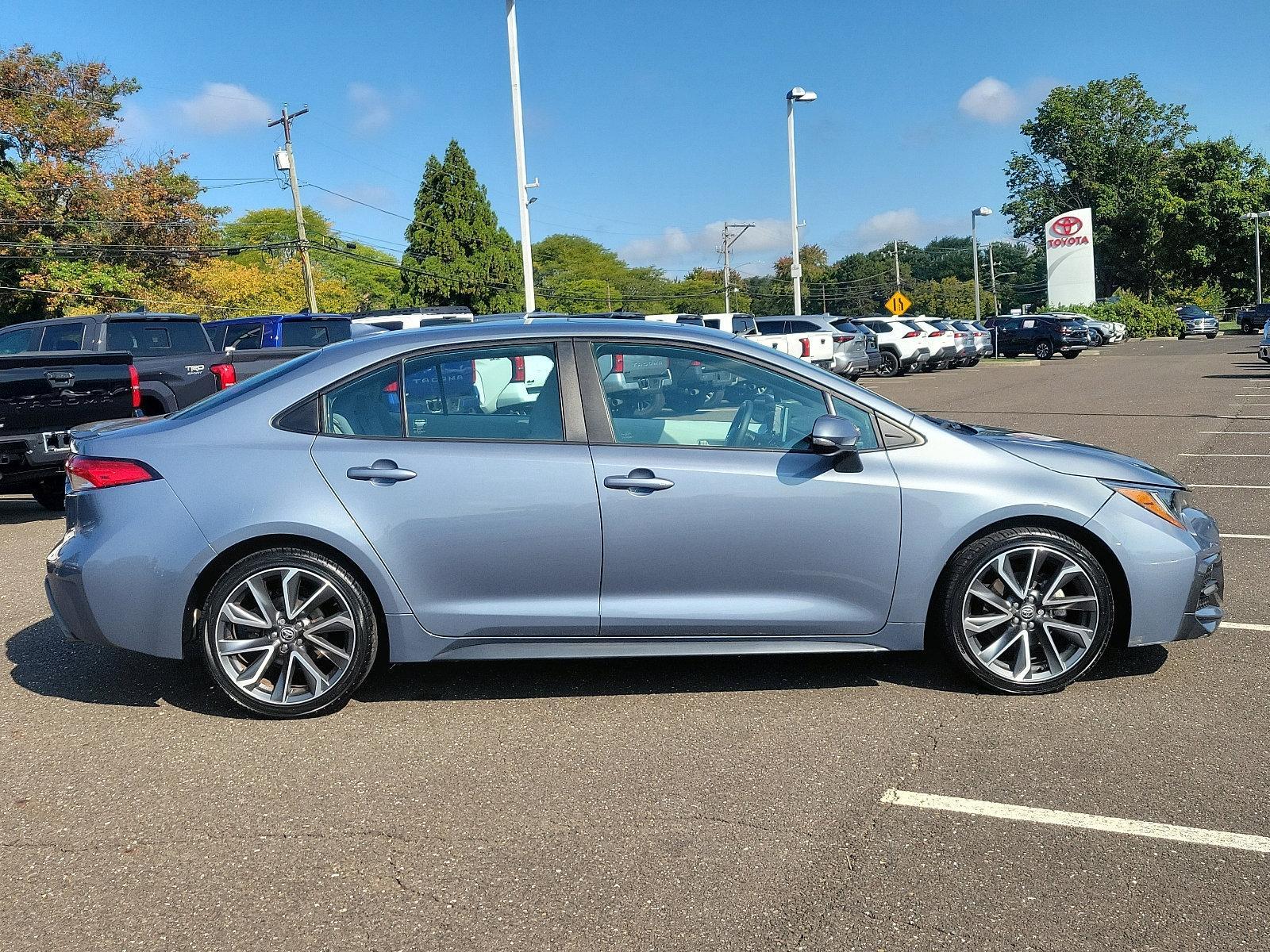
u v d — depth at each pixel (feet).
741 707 13.55
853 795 10.90
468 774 11.67
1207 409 52.47
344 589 13.16
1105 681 14.11
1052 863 9.42
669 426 13.48
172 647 13.25
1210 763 11.44
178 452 13.32
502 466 13.14
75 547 13.42
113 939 8.58
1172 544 13.41
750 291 438.81
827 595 13.43
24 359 26.30
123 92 137.39
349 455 13.17
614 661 15.62
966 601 13.47
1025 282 405.80
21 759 12.33
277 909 8.98
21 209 121.39
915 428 13.62
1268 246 222.28
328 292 204.03
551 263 367.04
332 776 11.71
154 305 134.82
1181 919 8.50
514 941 8.42
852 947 8.21
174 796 11.28
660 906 8.87
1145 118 232.53
